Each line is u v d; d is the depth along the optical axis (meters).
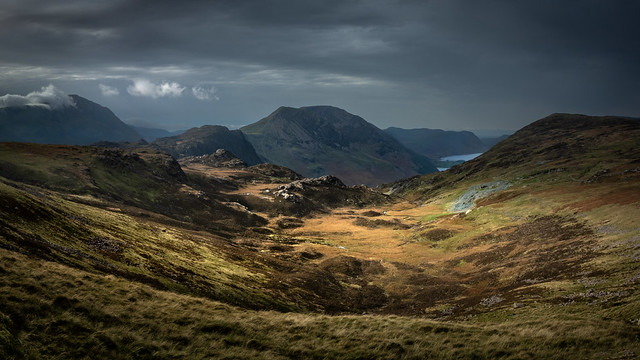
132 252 58.34
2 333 17.97
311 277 84.69
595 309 35.72
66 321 22.23
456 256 103.25
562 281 50.38
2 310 20.50
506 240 102.38
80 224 63.12
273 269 89.12
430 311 61.31
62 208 71.00
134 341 22.62
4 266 26.47
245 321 30.00
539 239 88.69
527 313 40.59
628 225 69.81
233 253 93.75
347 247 138.75
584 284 46.06
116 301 27.77
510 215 128.00
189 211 174.62
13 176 144.38
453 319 49.62
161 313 28.16
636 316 30.47
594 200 103.94
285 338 27.66
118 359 20.53
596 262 54.12
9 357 17.03
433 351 25.83
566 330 27.95
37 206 57.81
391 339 27.62
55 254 39.53
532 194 148.62
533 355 24.34
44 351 18.88
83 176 162.00
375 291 83.00
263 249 121.94
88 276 31.41
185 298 33.97
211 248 90.81
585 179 172.75
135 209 133.50
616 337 25.34
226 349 24.34
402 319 34.31
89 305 25.09
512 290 55.22
